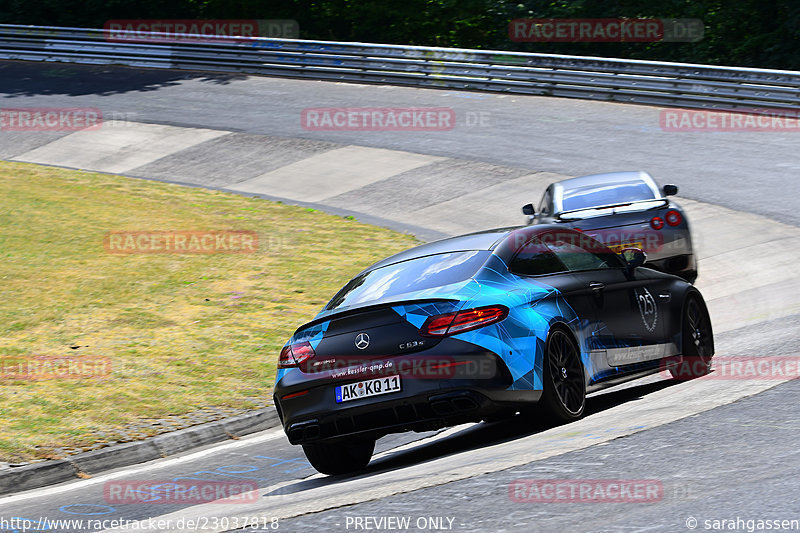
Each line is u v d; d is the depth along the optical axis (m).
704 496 15.75
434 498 17.72
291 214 72.19
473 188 74.50
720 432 19.84
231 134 96.25
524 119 92.69
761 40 130.00
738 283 46.03
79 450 29.34
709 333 30.66
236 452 29.48
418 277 24.50
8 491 26.88
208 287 52.12
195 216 71.12
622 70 95.38
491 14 150.62
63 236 63.41
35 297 49.81
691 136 81.12
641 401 25.84
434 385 22.17
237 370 37.97
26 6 153.12
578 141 83.56
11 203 72.94
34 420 32.19
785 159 71.56
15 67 129.12
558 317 24.06
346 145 89.69
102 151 94.25
